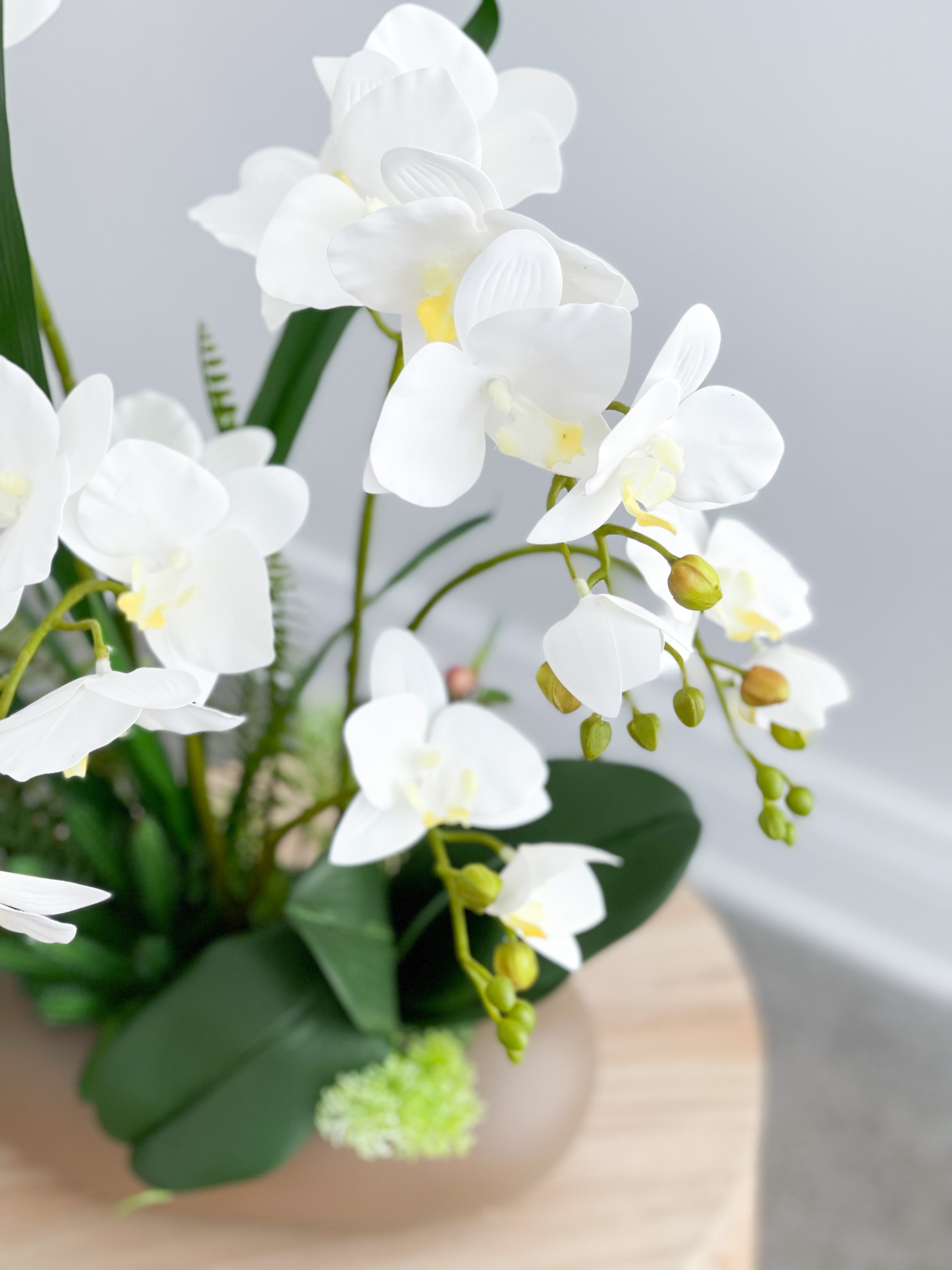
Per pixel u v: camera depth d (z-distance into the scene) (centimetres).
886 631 217
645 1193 117
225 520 83
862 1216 211
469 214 70
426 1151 107
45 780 108
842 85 167
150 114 199
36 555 73
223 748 112
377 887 104
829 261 182
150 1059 100
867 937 253
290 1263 111
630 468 74
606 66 178
